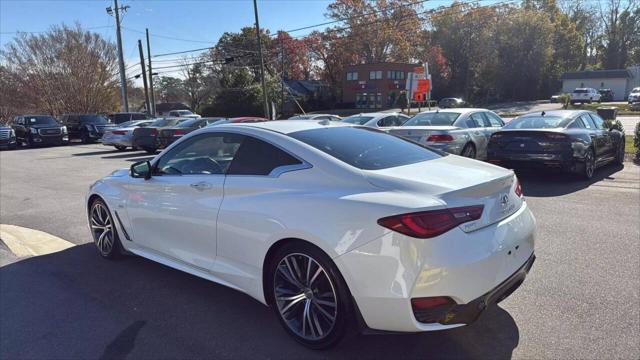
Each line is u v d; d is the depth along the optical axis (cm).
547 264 460
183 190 399
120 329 358
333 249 292
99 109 4400
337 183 311
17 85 4309
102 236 513
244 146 371
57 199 893
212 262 382
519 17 6022
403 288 272
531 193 800
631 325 340
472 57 6550
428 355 310
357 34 6644
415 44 6869
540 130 875
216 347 329
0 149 2466
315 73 7500
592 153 912
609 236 545
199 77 7256
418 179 301
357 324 301
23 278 466
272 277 340
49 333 354
